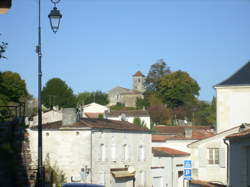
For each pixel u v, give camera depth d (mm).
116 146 50375
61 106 105750
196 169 38938
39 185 22438
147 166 55344
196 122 117188
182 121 112312
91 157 46531
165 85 124562
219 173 38344
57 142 46969
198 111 121875
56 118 55312
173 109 121688
